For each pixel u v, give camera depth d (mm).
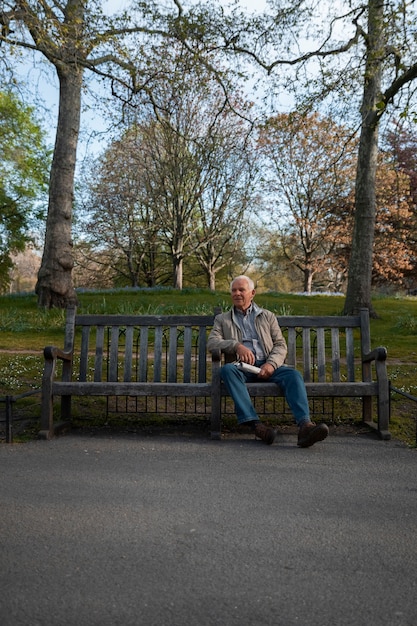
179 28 12125
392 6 10195
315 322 5602
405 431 5262
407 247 32688
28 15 8781
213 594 2271
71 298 14773
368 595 2279
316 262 36500
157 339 5555
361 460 4258
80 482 3641
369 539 2807
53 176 14883
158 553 2625
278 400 6277
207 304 15023
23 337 10359
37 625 2045
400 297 22359
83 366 5516
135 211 35656
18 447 4559
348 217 33281
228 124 25984
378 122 13062
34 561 2535
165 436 5020
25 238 33969
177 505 3240
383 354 5023
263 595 2270
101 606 2178
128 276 42000
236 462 4164
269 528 2928
